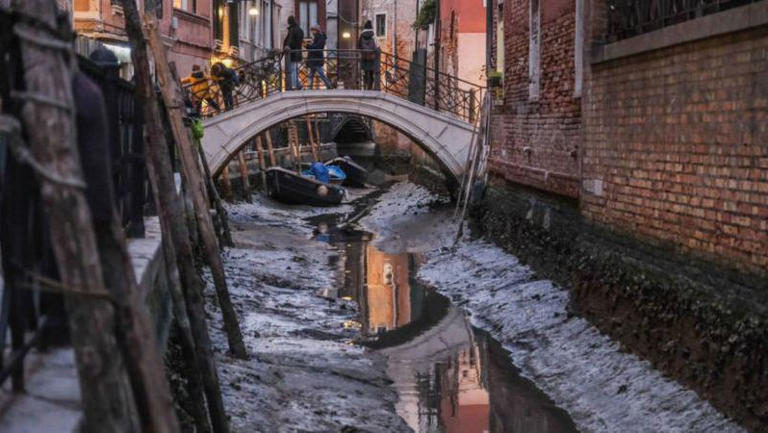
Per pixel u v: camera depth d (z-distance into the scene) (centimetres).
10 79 416
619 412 1024
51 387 450
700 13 1023
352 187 4238
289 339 1430
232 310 1157
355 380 1245
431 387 1230
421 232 2623
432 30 4266
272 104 2659
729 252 909
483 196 2277
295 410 1046
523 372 1277
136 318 363
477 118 2545
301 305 1709
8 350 502
